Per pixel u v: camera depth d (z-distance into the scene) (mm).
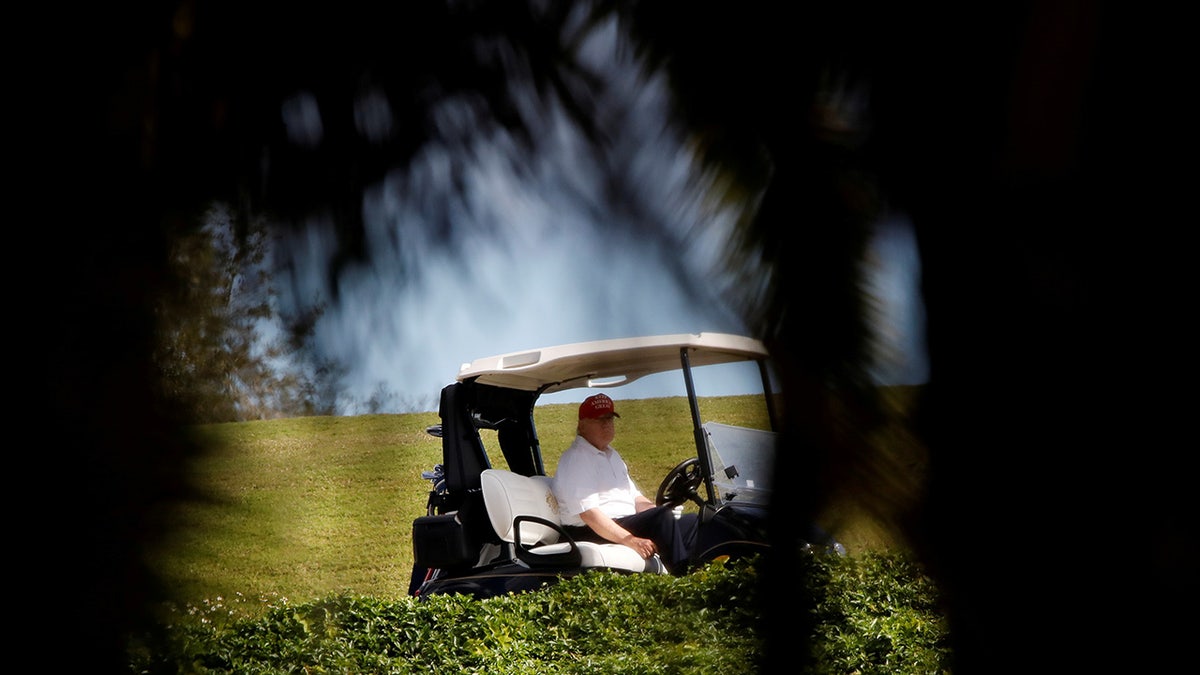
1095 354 1562
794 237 1630
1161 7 1558
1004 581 1610
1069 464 1571
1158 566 1536
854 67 1663
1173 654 1527
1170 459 1527
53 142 1695
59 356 1655
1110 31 1574
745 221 1621
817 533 1689
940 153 1637
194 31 1688
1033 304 1585
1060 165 1584
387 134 1637
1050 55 1589
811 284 1630
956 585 1646
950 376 1625
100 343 1661
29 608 1678
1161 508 1535
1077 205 1579
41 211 1672
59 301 1663
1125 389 1552
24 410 1657
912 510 1646
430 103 1635
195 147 1683
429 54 1631
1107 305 1560
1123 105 1567
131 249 1681
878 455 1651
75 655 1687
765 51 1637
